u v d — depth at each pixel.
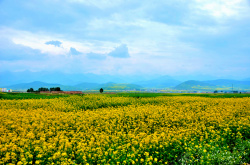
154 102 32.78
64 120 16.94
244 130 13.79
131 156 9.09
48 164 8.65
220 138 12.26
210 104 29.31
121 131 14.03
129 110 23.27
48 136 13.23
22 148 10.34
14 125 14.62
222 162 9.09
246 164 9.30
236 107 24.44
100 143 11.34
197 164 9.02
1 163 8.82
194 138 12.20
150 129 15.45
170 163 10.07
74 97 37.00
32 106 26.06
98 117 18.39
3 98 36.56
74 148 10.45
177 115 20.20
